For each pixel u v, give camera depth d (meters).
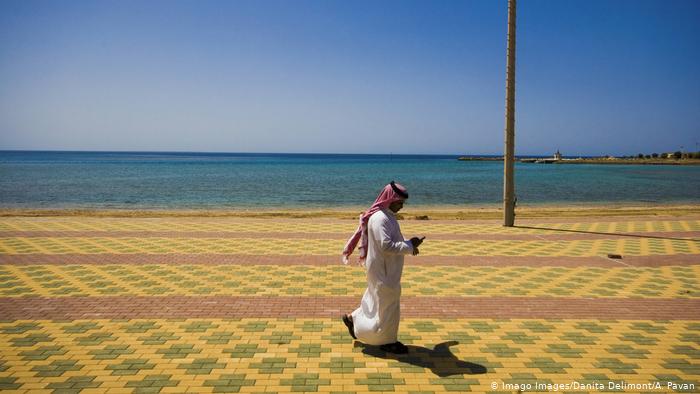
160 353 4.22
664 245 9.71
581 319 5.22
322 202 25.06
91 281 6.62
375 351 4.33
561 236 10.88
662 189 35.88
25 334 4.64
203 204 23.69
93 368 3.90
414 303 5.79
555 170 79.75
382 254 4.18
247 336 4.66
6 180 40.97
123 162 107.56
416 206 23.47
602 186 39.25
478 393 3.56
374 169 79.44
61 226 12.07
